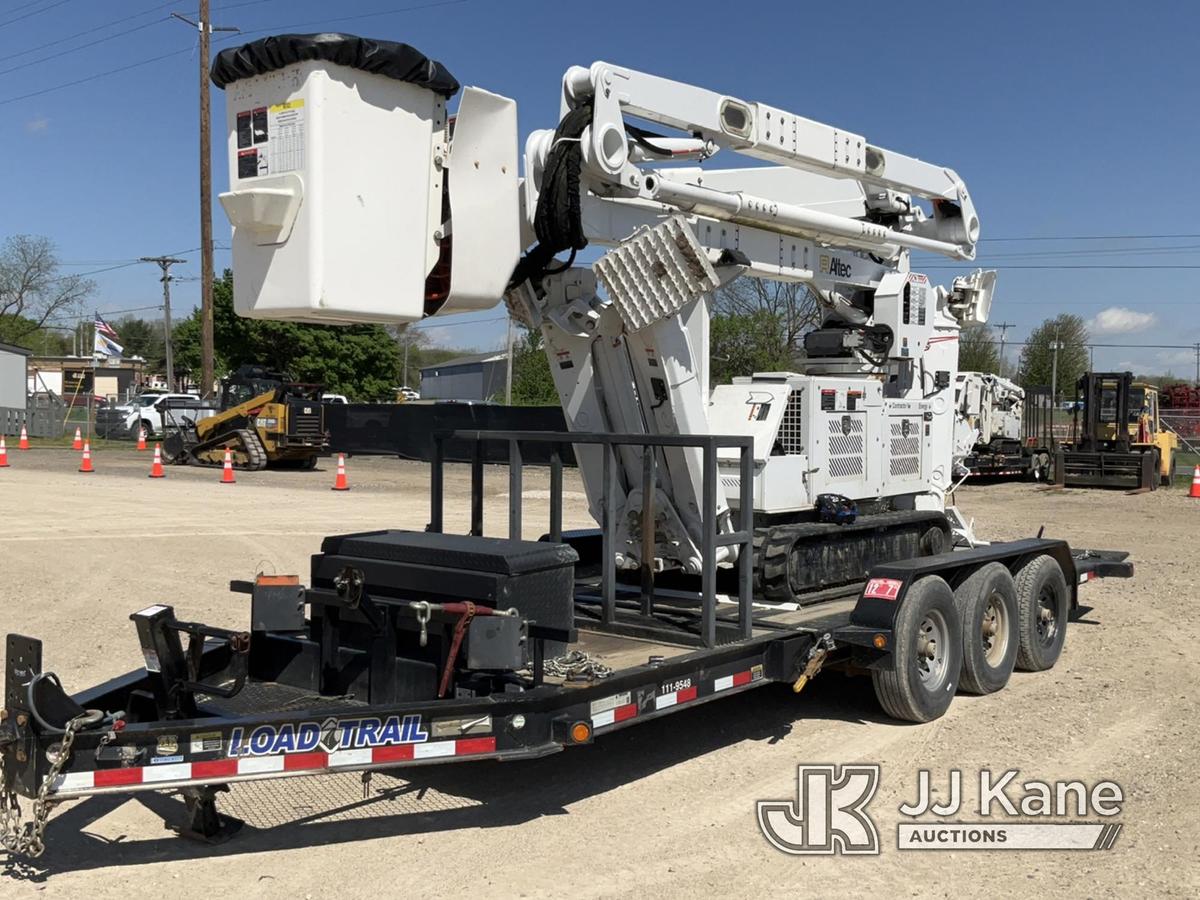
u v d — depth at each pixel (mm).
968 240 9023
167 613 4910
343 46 4574
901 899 4289
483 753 4551
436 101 5051
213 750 4258
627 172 6008
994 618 7418
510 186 5363
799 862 4625
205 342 30359
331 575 5402
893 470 8164
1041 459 27734
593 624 6195
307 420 25844
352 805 5273
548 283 6387
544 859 4637
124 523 15117
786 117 7012
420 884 4379
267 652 5672
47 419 39062
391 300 4855
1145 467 24484
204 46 29750
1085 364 69688
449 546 5113
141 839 4832
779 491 7102
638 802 5336
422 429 29406
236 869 4512
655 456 6391
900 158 8172
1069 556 8391
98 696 5004
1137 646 8844
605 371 6605
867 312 8500
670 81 6246
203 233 30250
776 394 7148
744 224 7340
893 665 6359
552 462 6277
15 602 9938
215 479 22781
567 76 5969
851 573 7578
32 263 73188
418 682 5027
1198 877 4477
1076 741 6285
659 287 6066
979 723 6664
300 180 4598
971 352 59969
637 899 4262
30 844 4180
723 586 7332
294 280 4629
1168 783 5582
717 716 6824
